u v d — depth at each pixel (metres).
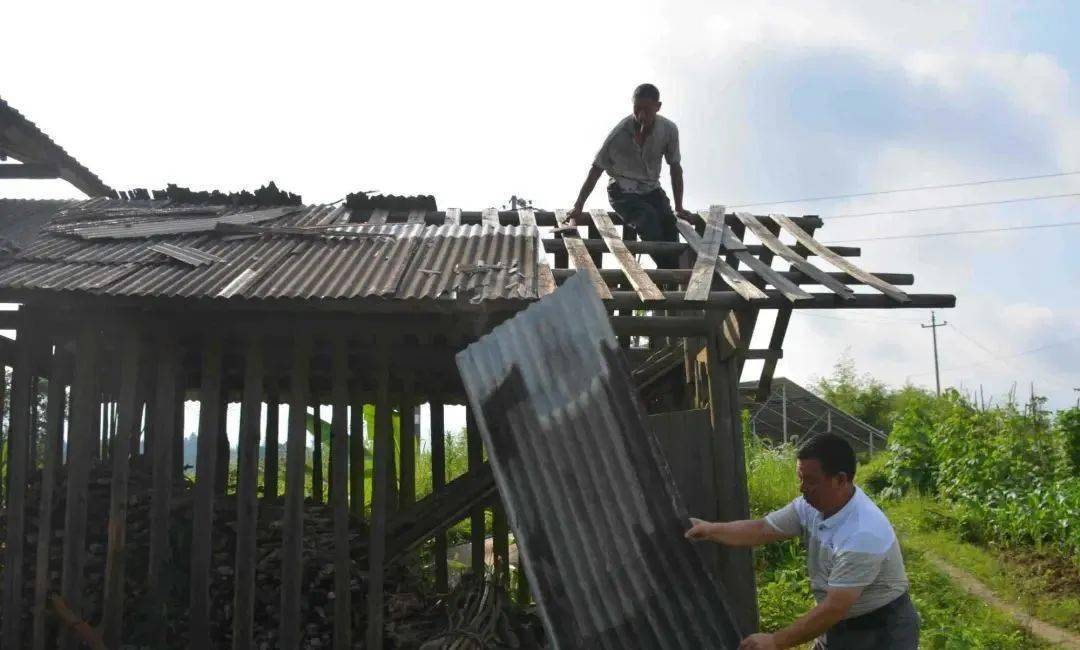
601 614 4.03
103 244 7.02
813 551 3.59
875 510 3.46
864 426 30.19
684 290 6.69
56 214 7.98
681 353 7.64
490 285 5.97
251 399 5.95
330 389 8.30
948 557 10.73
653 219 7.62
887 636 3.41
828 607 3.32
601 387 4.12
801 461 3.53
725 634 3.76
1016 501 11.64
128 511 6.49
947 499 13.77
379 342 6.11
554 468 4.25
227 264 6.39
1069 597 8.92
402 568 7.13
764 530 3.79
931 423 16.30
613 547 4.05
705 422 6.19
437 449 7.61
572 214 7.91
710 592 3.82
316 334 6.05
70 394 7.29
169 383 5.96
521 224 7.83
